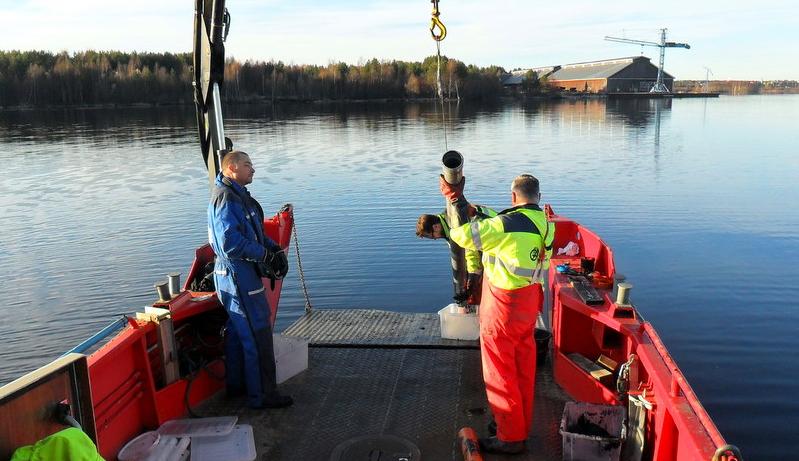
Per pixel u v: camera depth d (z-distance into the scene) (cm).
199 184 1888
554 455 350
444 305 905
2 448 189
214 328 437
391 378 450
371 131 3650
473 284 493
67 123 4538
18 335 843
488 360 342
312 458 350
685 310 896
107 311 913
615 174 2006
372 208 1494
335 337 534
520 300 331
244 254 370
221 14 428
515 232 322
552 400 415
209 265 464
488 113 5597
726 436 607
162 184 1895
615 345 419
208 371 417
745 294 945
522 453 349
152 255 1166
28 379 199
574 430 358
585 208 1503
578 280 445
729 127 3947
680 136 3319
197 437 354
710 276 1021
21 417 195
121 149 2806
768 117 5053
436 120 4616
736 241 1213
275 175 2017
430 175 1978
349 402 414
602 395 377
